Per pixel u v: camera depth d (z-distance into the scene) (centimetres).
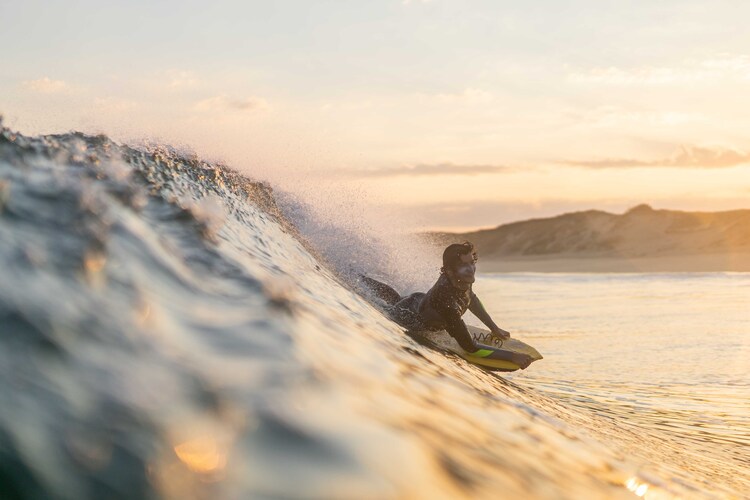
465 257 530
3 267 139
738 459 422
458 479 130
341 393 146
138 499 92
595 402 602
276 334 163
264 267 264
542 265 7269
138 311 146
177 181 361
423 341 396
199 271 193
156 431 106
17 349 114
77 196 189
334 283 436
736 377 798
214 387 126
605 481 184
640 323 1430
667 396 673
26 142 234
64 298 136
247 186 613
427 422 157
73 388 110
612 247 10038
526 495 139
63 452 95
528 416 250
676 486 219
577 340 1162
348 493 107
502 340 614
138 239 186
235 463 106
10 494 86
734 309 1714
